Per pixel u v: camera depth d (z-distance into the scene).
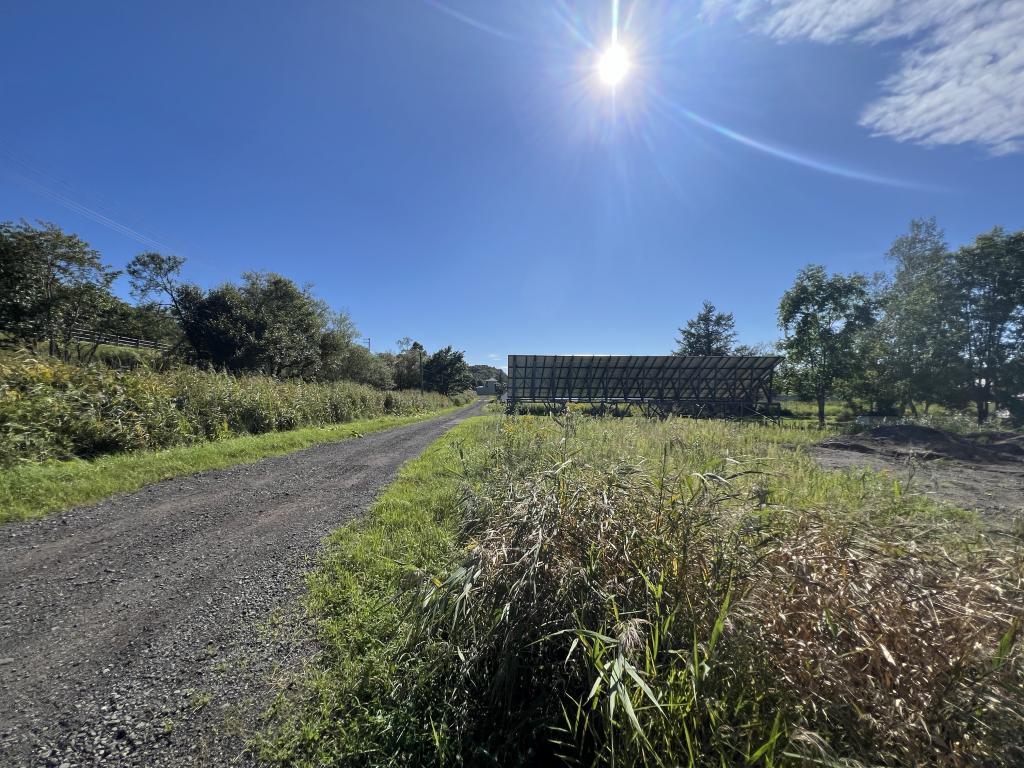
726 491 2.36
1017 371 21.00
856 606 1.60
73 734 1.82
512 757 1.64
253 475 7.10
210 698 2.04
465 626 1.96
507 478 3.93
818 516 2.18
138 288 24.45
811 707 1.41
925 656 1.48
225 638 2.54
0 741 1.77
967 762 1.25
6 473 5.47
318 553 3.80
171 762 1.68
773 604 1.68
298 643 2.48
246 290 26.80
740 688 1.45
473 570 1.92
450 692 1.88
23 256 17.52
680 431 8.59
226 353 24.53
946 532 2.39
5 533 4.19
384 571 3.27
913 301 23.02
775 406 28.08
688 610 1.74
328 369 32.84
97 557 3.71
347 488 6.33
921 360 22.22
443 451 9.17
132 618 2.76
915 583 1.70
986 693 1.34
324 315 35.41
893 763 1.30
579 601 1.91
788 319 25.72
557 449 5.23
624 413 23.53
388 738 1.76
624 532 2.11
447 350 54.66
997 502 5.67
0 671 2.23
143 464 6.86
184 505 5.29
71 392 7.45
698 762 1.31
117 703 2.01
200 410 9.91
